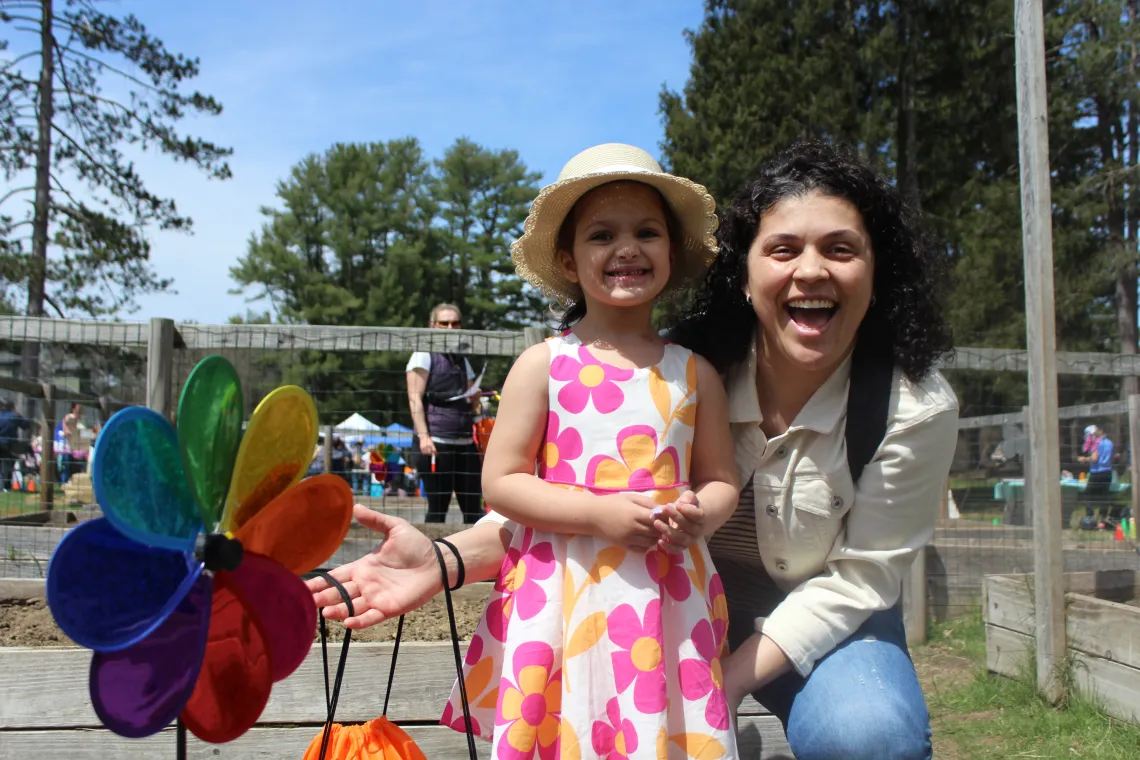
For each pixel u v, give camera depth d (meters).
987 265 20.69
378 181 54.91
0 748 2.68
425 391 5.74
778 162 2.13
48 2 22.81
